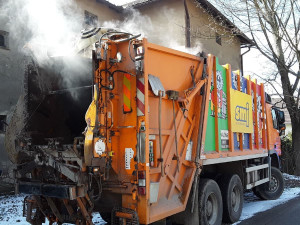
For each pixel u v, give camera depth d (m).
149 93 4.18
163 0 14.58
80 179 3.97
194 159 5.13
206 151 5.50
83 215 4.09
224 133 6.19
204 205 5.27
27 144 4.70
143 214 3.97
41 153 4.48
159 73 4.51
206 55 5.59
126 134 4.14
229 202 6.18
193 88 5.16
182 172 4.95
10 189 8.66
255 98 7.83
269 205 8.22
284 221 6.50
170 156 4.61
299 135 16.09
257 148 7.75
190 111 5.20
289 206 8.02
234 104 6.57
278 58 14.45
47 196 4.29
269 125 8.75
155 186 4.14
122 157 4.14
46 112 5.10
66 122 4.82
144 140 4.00
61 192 3.99
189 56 5.13
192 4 14.95
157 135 4.33
